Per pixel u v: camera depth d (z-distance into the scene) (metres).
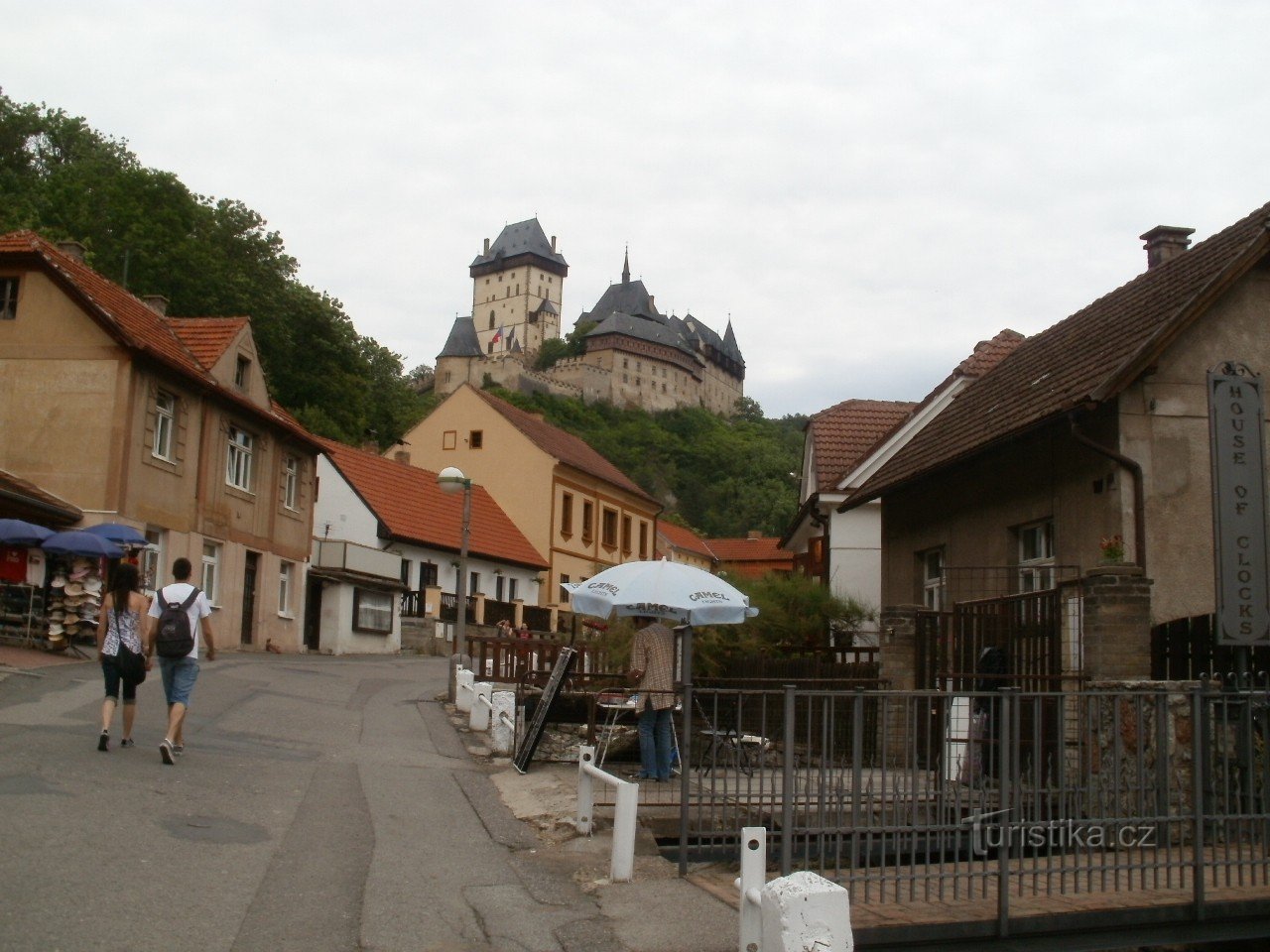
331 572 38.38
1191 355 13.86
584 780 10.30
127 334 27.11
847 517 26.25
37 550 23.84
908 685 14.95
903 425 25.50
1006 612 13.51
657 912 7.88
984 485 17.23
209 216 59.66
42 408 27.31
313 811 10.50
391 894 8.03
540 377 161.38
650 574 12.61
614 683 16.66
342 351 66.31
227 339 32.59
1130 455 13.62
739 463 139.50
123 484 27.17
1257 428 10.93
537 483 58.75
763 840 6.92
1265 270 14.03
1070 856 9.22
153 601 12.45
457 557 48.81
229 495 32.47
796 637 20.12
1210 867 8.63
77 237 51.41
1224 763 8.68
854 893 7.95
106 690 12.18
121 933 6.71
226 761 12.54
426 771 13.37
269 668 25.77
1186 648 11.78
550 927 7.52
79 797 9.80
